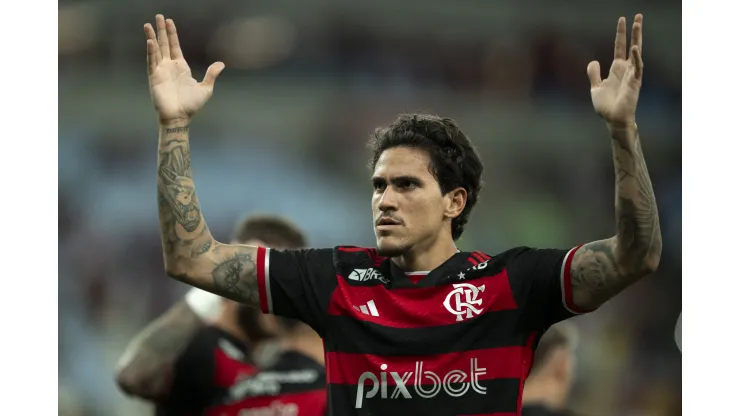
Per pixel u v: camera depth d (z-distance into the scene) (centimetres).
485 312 1052
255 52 5731
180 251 1069
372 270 1103
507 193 5488
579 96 5919
